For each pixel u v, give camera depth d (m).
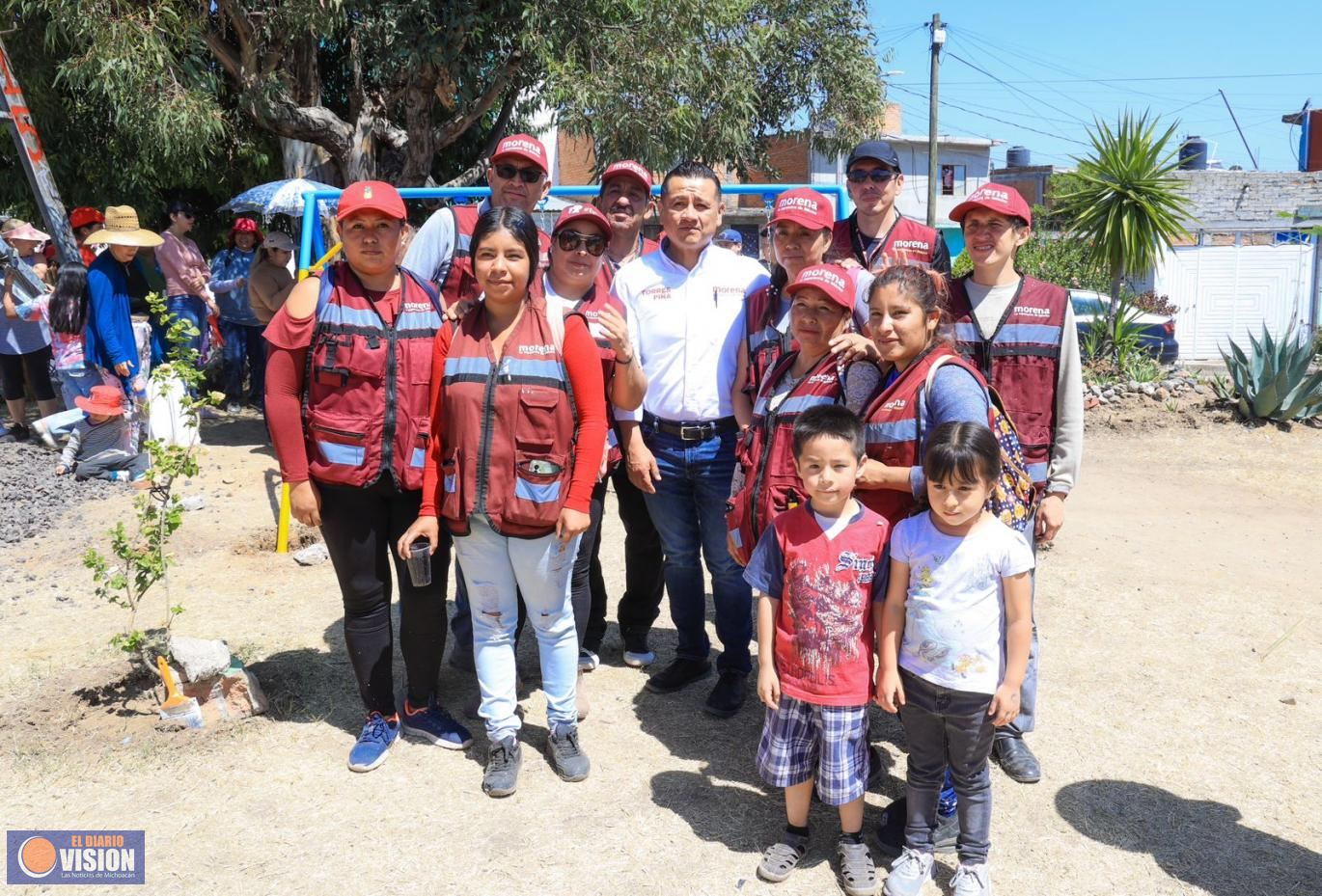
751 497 3.41
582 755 3.62
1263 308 19.83
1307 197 27.92
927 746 2.89
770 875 3.00
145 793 3.44
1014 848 3.17
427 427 3.52
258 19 9.80
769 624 3.05
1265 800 3.44
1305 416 10.38
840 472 2.91
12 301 8.38
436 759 3.71
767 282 4.03
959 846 2.91
